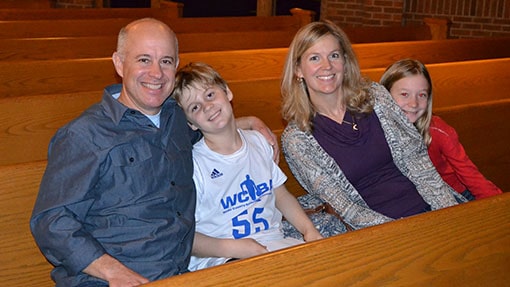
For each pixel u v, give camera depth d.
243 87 3.66
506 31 7.66
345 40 2.63
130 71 2.16
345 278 1.76
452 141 2.95
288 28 7.18
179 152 2.23
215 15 10.65
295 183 3.08
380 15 8.26
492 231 2.05
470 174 2.95
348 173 2.64
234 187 2.42
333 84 2.58
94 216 2.09
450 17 7.97
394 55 5.55
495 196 2.07
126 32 2.21
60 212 1.97
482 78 4.68
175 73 2.24
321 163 2.63
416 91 2.85
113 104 2.12
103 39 5.15
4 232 2.26
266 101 3.76
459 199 2.88
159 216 2.13
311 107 2.65
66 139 2.04
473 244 2.01
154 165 2.13
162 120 2.22
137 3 10.42
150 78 2.15
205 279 1.54
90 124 2.06
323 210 2.75
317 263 1.70
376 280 1.82
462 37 7.98
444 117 3.50
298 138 2.63
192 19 6.51
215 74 2.38
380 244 1.81
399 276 1.86
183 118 2.32
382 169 2.71
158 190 2.14
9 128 3.00
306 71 2.59
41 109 3.07
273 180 2.53
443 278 1.96
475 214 2.00
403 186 2.71
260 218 2.46
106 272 1.92
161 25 2.22
